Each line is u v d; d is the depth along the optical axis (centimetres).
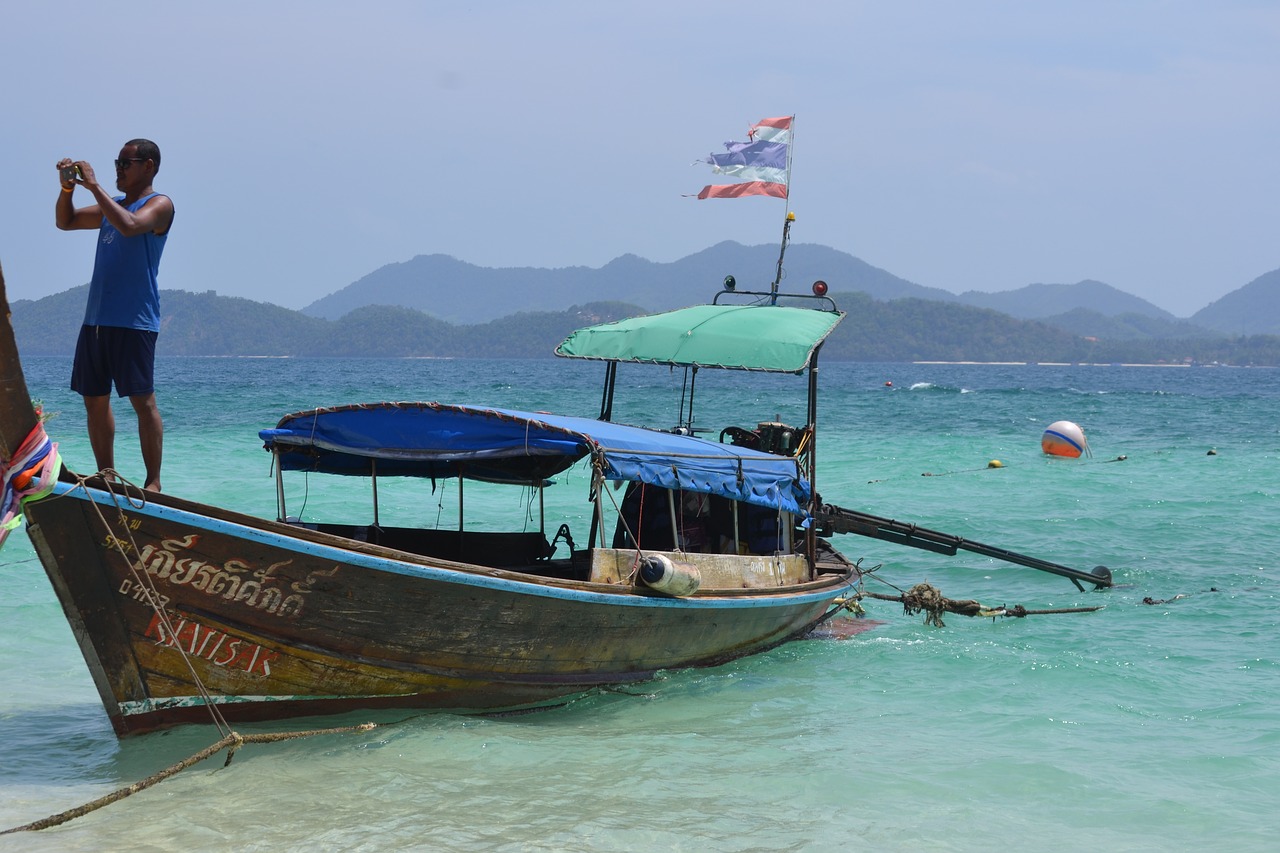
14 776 738
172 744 786
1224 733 878
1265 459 3158
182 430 3425
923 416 5234
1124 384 13050
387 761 772
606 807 709
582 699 927
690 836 670
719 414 4947
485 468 1038
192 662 749
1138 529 1934
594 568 878
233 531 696
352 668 792
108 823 664
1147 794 750
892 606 1409
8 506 644
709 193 1288
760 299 1243
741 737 859
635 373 13112
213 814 680
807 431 1162
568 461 991
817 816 705
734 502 1078
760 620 1062
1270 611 1325
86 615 705
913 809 721
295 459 1041
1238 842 676
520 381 10350
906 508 2180
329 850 633
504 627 824
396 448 917
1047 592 1481
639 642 932
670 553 955
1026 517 2066
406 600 770
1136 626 1270
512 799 717
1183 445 3688
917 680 1034
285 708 798
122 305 719
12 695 905
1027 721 908
